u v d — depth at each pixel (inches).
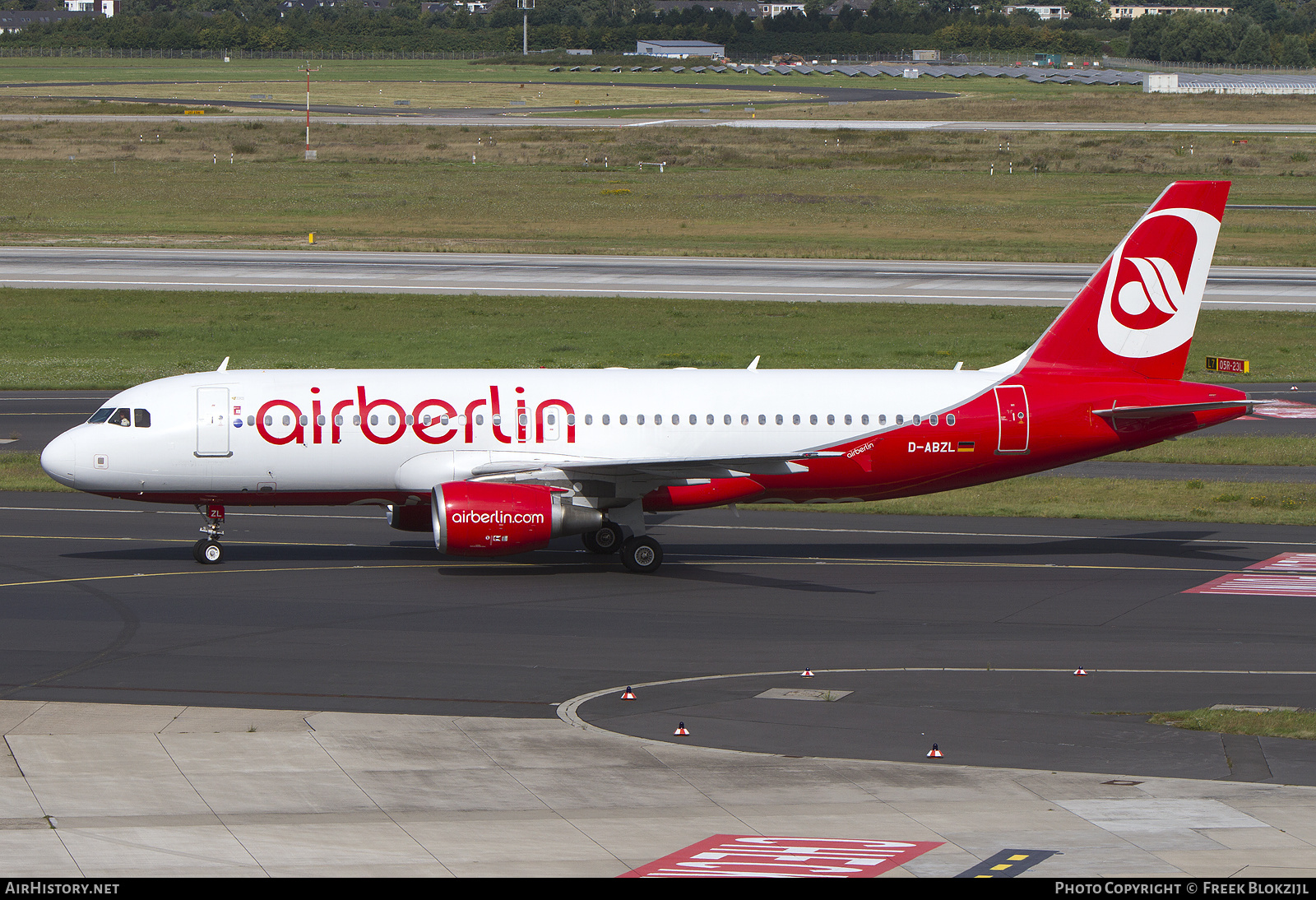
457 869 2701.8
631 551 5890.8
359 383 5984.3
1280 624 5039.4
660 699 4055.1
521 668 4404.5
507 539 5625.0
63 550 6176.2
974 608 5295.3
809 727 3759.8
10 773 3265.3
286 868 2696.9
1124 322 6220.5
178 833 2886.3
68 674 4244.6
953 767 3400.6
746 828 2952.8
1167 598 5452.8
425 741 3592.5
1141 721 3821.4
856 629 4960.6
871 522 7057.1
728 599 5433.1
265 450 5841.5
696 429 6053.2
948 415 6117.1
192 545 6328.7
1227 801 3132.4
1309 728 3722.9
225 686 4138.8
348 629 4881.9
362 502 6117.1
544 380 6102.4
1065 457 6210.6
